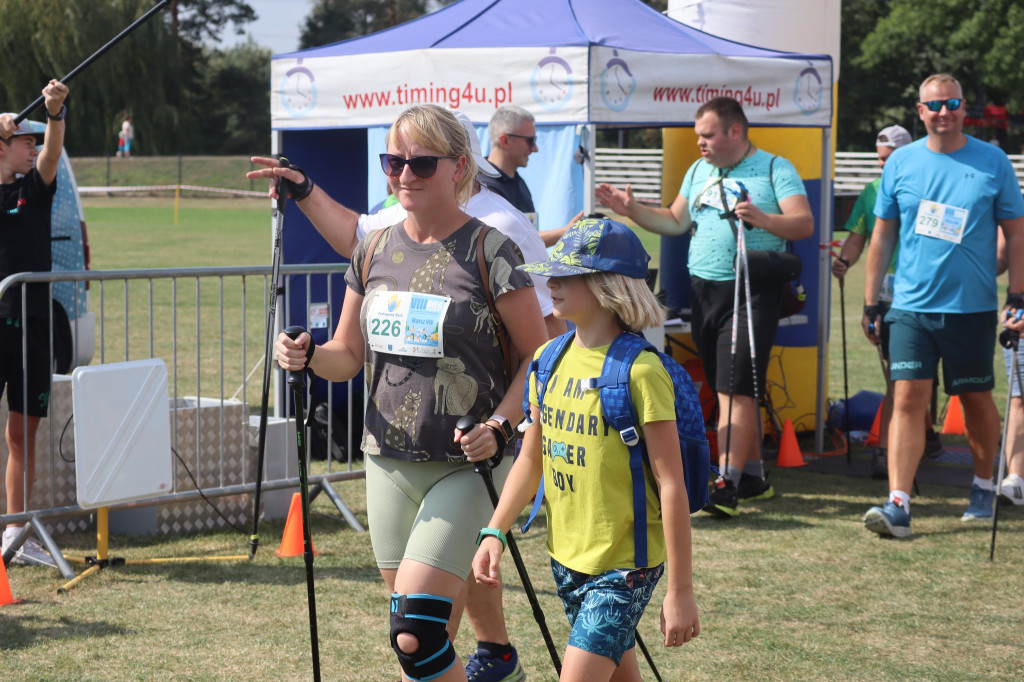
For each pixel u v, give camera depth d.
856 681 3.87
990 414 5.88
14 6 49.97
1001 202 5.59
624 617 2.77
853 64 45.06
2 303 5.00
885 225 5.96
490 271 3.06
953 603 4.65
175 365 5.53
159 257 20.23
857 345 12.20
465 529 3.04
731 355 6.20
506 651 3.50
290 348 3.08
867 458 7.53
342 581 4.86
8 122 5.03
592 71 6.03
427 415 3.10
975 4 39.88
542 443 2.92
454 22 6.87
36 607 4.48
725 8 7.87
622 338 2.82
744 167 6.30
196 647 4.08
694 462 2.79
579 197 6.18
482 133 6.38
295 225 7.71
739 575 5.00
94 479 4.75
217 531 5.66
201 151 59.19
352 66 6.87
